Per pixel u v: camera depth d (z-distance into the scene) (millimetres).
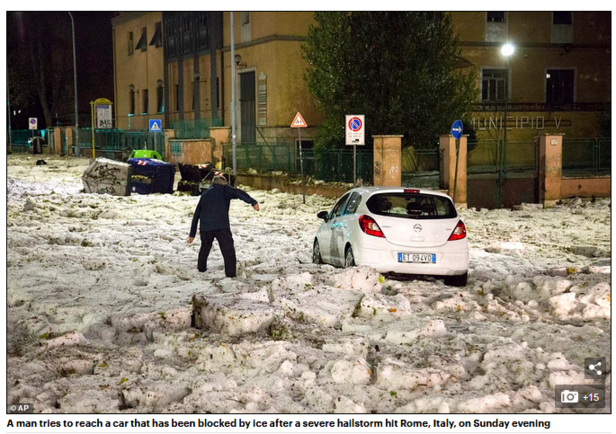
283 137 38094
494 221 21516
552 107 38562
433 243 11438
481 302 9727
